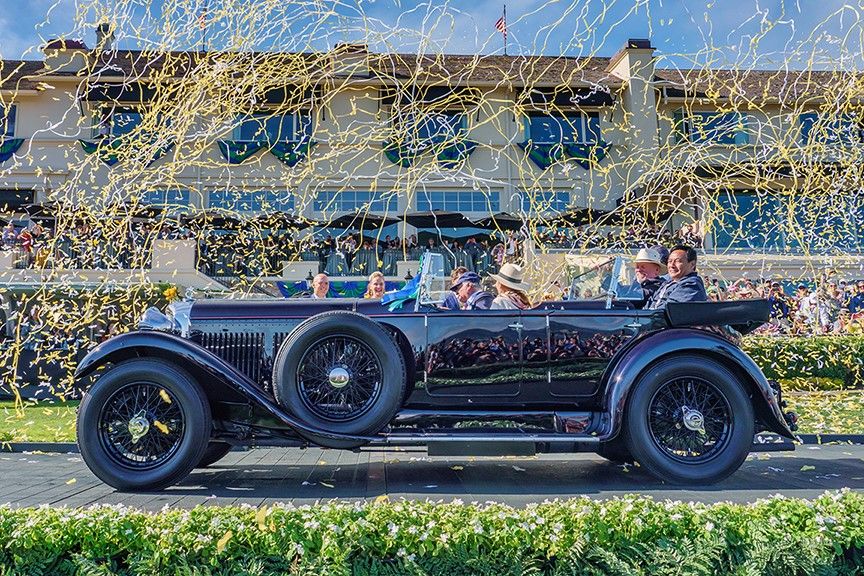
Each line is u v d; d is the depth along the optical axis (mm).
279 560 2127
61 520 2193
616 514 2258
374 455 5523
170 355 4133
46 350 10398
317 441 3943
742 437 4023
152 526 2213
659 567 2111
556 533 2143
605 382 4273
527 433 4039
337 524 2172
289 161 17406
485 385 4320
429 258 4477
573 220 15906
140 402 4004
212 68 7086
